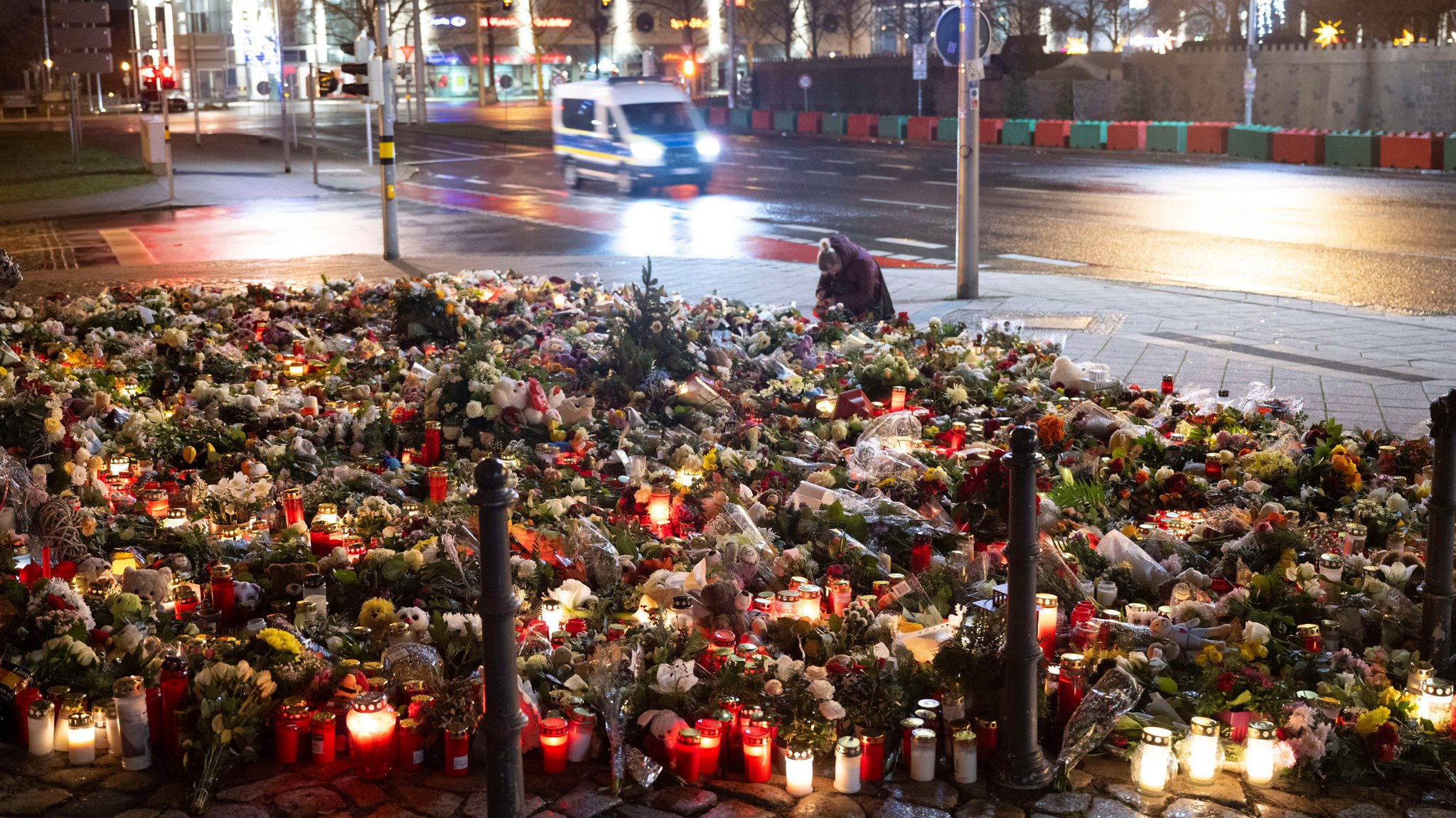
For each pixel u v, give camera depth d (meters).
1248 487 7.13
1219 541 6.34
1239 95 42.75
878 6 82.75
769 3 83.19
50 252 21.14
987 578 6.01
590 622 5.36
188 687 4.52
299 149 44.91
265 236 22.83
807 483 6.91
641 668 4.72
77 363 9.95
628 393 8.97
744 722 4.36
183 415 8.59
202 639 4.91
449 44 99.44
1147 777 4.27
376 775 4.28
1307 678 4.95
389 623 5.14
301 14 94.62
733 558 5.86
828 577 5.68
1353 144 31.75
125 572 5.48
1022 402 9.10
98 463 7.08
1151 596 5.85
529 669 4.76
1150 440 7.99
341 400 9.45
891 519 6.52
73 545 5.91
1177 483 6.94
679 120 29.28
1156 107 46.12
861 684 4.57
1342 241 19.44
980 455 7.69
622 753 4.30
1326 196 25.20
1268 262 17.78
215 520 6.75
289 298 13.83
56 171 37.41
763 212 25.27
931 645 4.88
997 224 22.61
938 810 4.16
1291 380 10.67
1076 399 9.53
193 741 4.32
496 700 3.59
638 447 7.92
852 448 7.94
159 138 36.53
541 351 10.14
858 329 11.72
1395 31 46.25
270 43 69.06
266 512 6.73
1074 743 4.42
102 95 94.00
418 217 25.41
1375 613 5.44
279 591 5.57
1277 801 4.23
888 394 9.65
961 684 4.56
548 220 24.52
